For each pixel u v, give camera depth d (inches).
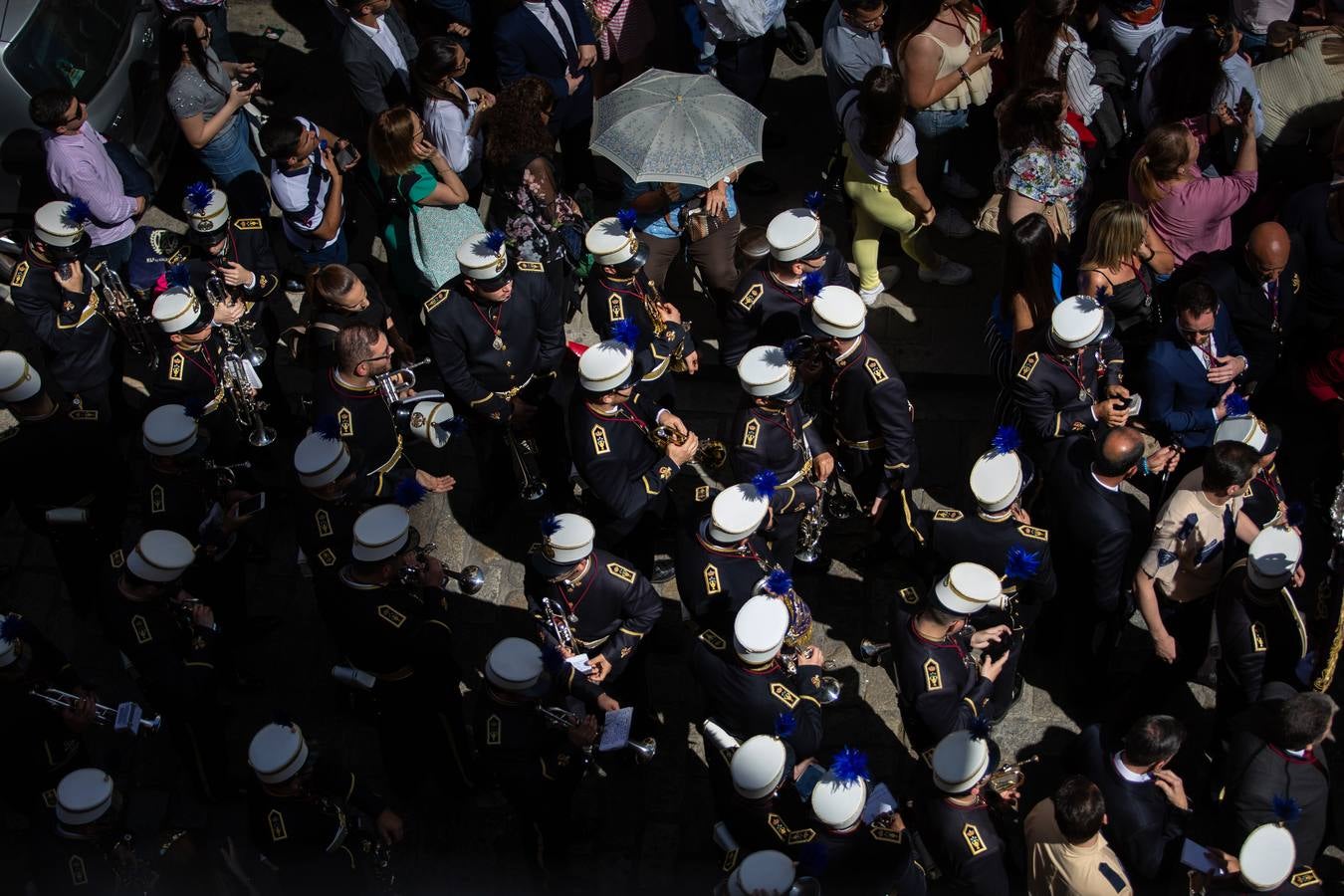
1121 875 213.3
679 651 298.7
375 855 237.3
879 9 317.1
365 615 244.7
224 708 294.8
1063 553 259.1
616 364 256.5
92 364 309.7
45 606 313.6
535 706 232.2
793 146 396.8
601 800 278.4
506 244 290.4
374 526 240.2
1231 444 242.8
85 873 225.5
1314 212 298.4
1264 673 243.8
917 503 321.4
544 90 294.2
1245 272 290.4
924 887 226.7
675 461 275.1
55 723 242.8
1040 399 266.7
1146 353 283.7
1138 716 274.8
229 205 364.2
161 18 366.6
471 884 269.1
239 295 303.6
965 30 332.8
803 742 236.8
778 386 254.5
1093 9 365.1
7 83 338.0
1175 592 258.8
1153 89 327.6
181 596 253.6
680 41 370.3
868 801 219.6
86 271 306.2
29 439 269.4
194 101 341.7
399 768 266.4
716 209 307.9
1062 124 308.0
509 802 270.4
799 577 307.7
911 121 349.4
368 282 311.1
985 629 244.2
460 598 310.2
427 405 276.5
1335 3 348.5
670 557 310.2
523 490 301.4
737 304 284.7
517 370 288.8
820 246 280.4
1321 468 306.2
